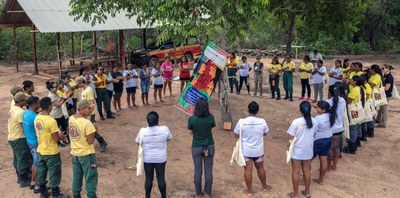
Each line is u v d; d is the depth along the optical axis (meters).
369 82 9.66
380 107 10.54
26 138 6.67
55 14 18.55
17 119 6.72
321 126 6.60
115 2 10.52
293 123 6.26
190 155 8.62
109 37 28.86
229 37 9.23
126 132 10.26
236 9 8.26
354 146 8.62
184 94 9.35
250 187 6.64
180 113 12.22
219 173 7.63
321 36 31.42
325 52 31.27
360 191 6.89
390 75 10.44
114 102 12.41
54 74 20.64
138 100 14.20
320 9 12.89
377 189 6.97
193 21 8.27
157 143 5.98
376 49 35.00
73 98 9.67
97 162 8.16
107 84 11.67
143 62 21.66
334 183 7.18
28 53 26.47
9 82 18.39
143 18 9.84
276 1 12.26
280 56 28.97
